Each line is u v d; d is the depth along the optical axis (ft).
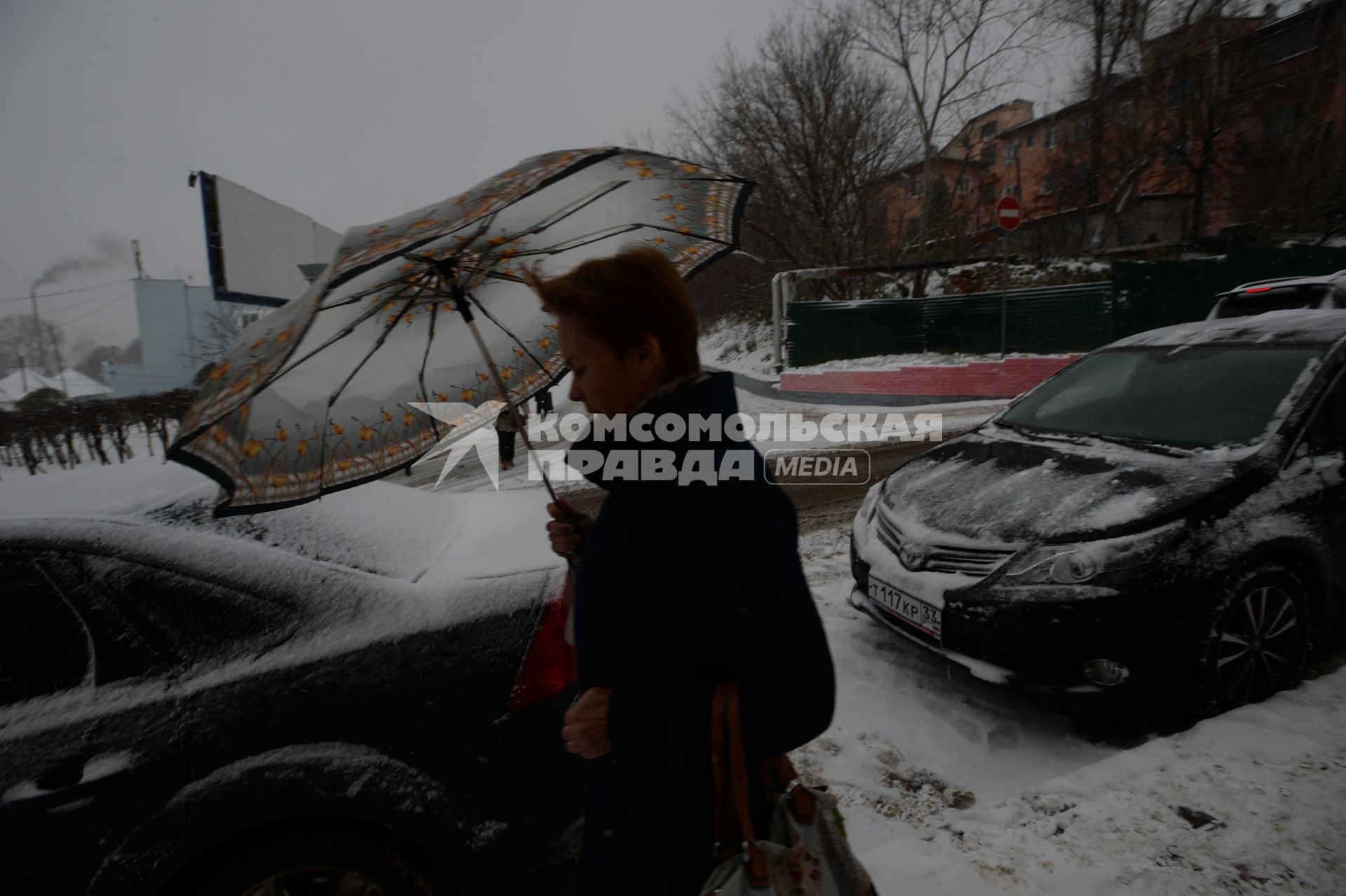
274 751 5.86
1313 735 8.49
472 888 8.00
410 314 5.54
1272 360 11.48
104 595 6.03
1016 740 9.82
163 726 5.70
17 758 5.46
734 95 61.46
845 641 12.69
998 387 40.60
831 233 61.52
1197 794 7.65
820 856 3.52
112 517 6.42
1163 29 62.64
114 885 5.41
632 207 5.98
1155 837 7.13
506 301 6.10
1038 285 53.57
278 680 5.99
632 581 3.40
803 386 47.57
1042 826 7.41
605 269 3.60
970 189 65.72
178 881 5.69
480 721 6.48
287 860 5.89
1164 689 9.04
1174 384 12.12
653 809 3.66
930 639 10.32
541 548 7.66
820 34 58.49
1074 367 14.24
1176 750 8.41
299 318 3.81
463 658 6.51
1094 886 6.61
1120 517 9.37
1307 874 6.57
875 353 48.73
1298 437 10.27
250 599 6.32
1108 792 7.81
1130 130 67.00
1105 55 66.95
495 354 5.99
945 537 10.43
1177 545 9.07
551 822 6.76
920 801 8.71
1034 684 9.23
